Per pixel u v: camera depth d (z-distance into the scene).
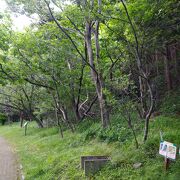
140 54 9.63
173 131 9.17
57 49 15.18
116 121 13.35
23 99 23.42
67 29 13.88
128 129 11.01
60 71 15.69
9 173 10.70
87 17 10.39
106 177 7.56
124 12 8.98
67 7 11.02
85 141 12.30
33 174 9.71
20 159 12.85
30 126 27.78
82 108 18.62
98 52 12.77
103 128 12.20
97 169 8.08
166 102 13.45
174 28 11.12
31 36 15.23
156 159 7.62
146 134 8.93
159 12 9.53
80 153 10.15
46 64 15.24
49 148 13.41
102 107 12.66
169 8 9.83
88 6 9.73
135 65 12.83
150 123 11.23
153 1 8.80
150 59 15.43
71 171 8.70
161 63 16.38
